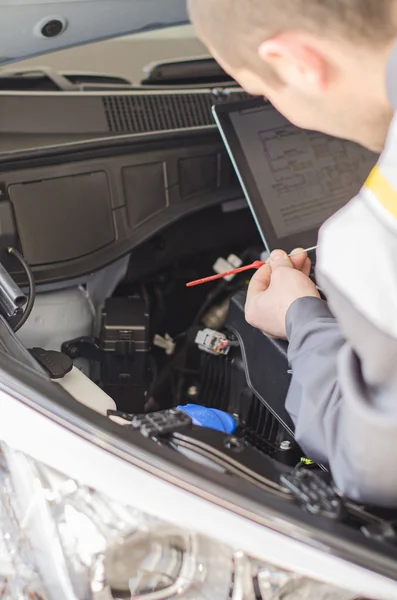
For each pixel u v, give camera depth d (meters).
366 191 0.73
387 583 0.82
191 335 1.47
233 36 0.75
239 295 1.31
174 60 1.72
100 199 1.44
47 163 1.41
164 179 1.50
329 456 0.90
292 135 1.49
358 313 0.74
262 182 1.43
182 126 1.59
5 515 0.94
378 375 0.78
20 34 1.44
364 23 0.68
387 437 0.79
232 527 0.83
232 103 1.45
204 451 0.91
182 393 1.48
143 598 0.85
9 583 0.90
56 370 1.16
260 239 1.69
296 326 0.94
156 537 0.84
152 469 0.86
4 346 1.07
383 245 0.71
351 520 0.87
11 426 0.95
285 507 0.85
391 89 0.70
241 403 1.32
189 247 1.61
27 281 1.37
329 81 0.74
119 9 1.45
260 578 0.83
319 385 0.88
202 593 0.84
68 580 0.86
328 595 0.83
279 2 0.69
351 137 0.81
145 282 1.61
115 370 1.42
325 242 0.77
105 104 1.56
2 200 1.36
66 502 0.88
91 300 1.49
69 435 0.91
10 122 1.48
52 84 1.64
